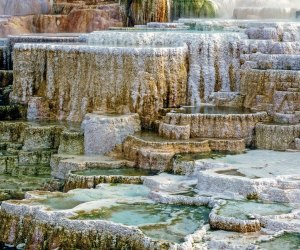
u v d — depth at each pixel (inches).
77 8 2138.3
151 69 1600.6
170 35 1695.4
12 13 2192.4
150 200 1318.9
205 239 1168.8
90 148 1539.1
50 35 1974.7
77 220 1229.1
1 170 1533.0
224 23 1860.2
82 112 1642.5
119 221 1229.1
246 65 1642.5
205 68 1662.2
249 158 1439.5
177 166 1422.2
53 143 1588.3
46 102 1689.2
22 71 1713.8
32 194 1357.0
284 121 1545.3
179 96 1632.6
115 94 1614.2
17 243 1285.7
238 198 1291.8
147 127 1593.3
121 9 2089.1
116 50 1611.7
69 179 1421.0
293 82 1565.0
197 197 1299.2
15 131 1612.9
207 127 1528.1
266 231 1189.7
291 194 1277.1
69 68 1670.8
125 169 1471.5
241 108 1614.2
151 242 1151.0
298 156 1453.0
